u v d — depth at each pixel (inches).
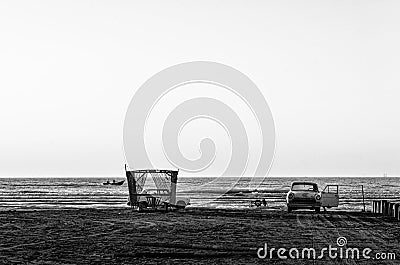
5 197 3216.0
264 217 1286.9
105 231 959.6
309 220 1199.6
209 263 630.5
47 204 2401.6
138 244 784.9
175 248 746.8
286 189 4136.3
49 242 810.8
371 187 5526.6
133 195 1513.3
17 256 682.2
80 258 665.6
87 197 3193.9
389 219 1239.5
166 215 1341.0
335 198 1489.9
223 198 2623.0
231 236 880.3
